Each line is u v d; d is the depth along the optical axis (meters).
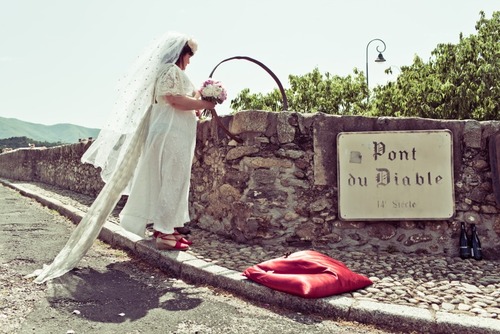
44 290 3.73
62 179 13.76
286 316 3.38
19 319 3.09
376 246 5.24
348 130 5.31
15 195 12.34
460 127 5.21
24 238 5.80
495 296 3.66
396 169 5.20
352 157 5.25
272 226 5.31
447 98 19.27
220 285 3.98
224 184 5.66
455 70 19.95
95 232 4.55
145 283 4.09
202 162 6.19
